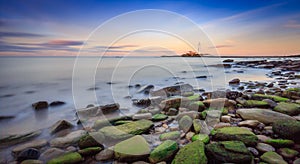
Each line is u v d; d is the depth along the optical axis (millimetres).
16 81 10383
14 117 4996
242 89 8227
